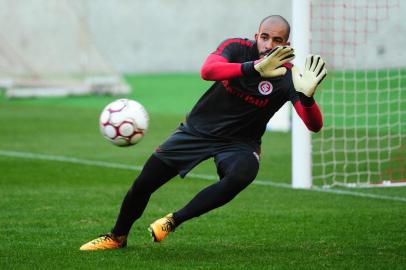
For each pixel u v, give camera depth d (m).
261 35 17.58
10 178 32.50
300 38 30.05
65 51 73.00
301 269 17.56
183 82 83.19
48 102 67.88
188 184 31.64
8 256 18.98
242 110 18.19
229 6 91.00
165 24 94.44
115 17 95.88
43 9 72.25
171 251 19.52
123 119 18.92
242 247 20.11
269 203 27.20
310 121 17.44
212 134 18.39
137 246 20.14
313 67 16.97
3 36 72.44
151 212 25.66
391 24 73.50
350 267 17.73
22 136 46.56
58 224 23.31
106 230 22.41
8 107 63.34
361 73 69.00
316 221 23.77
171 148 18.56
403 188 30.80
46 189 29.88
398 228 22.64
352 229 22.52
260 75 16.78
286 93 17.97
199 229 22.58
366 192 29.81
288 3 87.00
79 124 52.22
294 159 30.77
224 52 17.92
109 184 31.28
